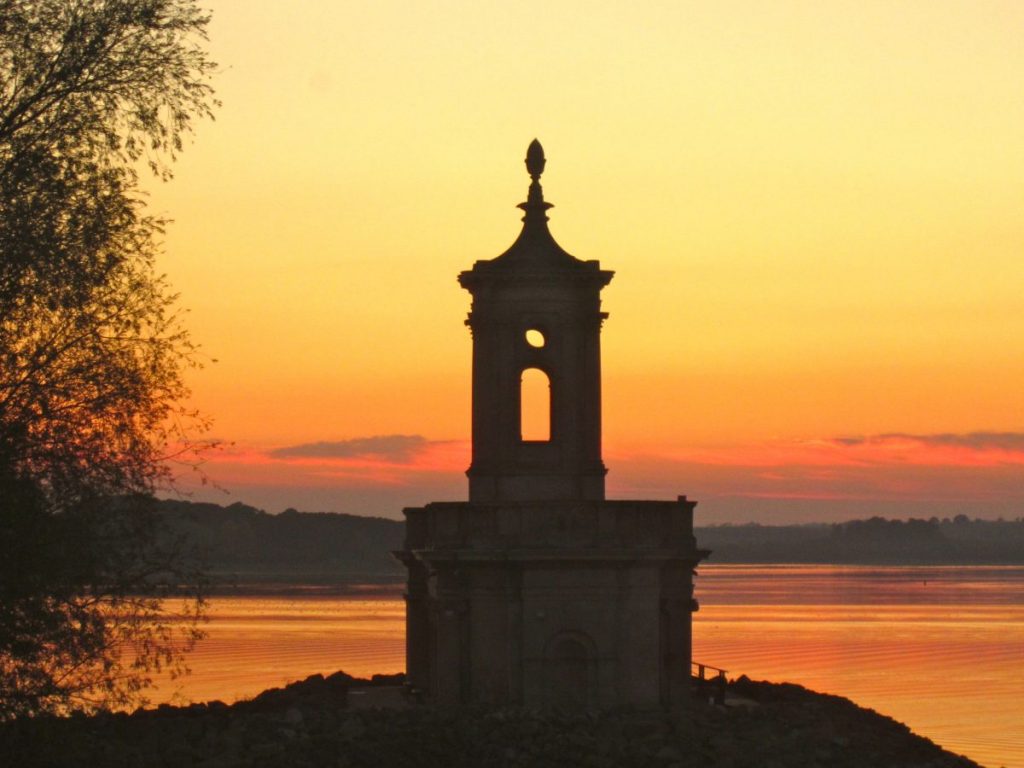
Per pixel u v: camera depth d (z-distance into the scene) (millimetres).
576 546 130750
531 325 135875
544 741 117625
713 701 139000
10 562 100688
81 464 103562
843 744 122438
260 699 142000
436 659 133625
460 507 132000
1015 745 182750
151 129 107938
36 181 104000
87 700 107562
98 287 105250
